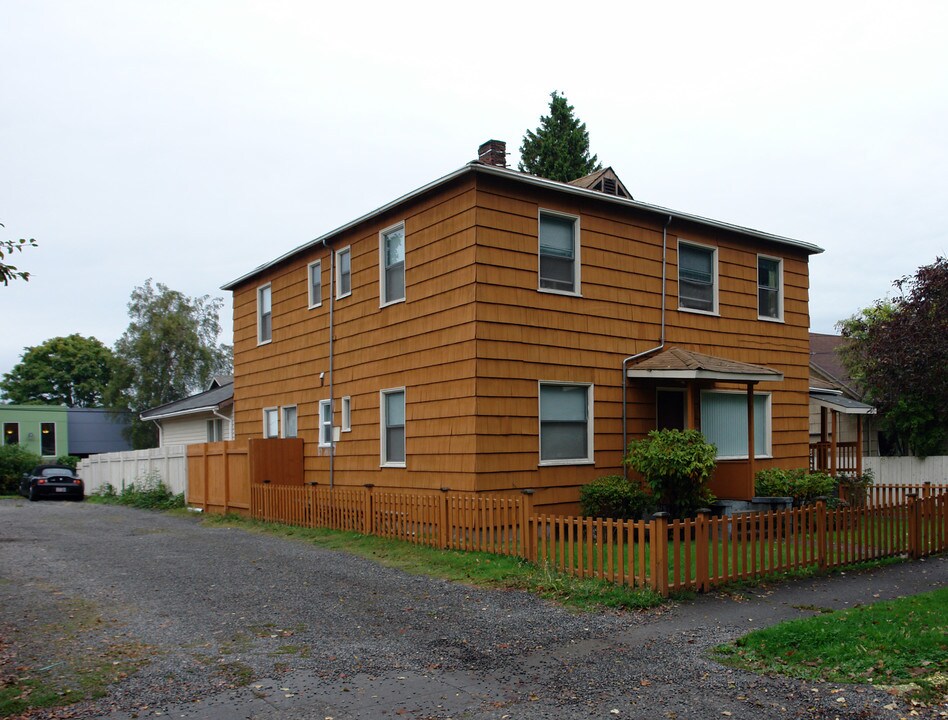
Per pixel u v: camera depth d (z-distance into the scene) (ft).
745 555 33.63
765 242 65.46
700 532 31.91
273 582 35.73
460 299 48.29
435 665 23.07
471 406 46.91
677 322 58.54
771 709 19.25
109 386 150.61
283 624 28.04
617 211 55.26
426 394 51.06
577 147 134.41
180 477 76.02
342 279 62.34
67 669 23.02
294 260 68.85
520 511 37.29
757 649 23.71
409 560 39.63
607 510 48.80
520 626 27.17
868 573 36.70
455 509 41.78
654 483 46.60
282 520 56.85
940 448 75.97
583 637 25.71
